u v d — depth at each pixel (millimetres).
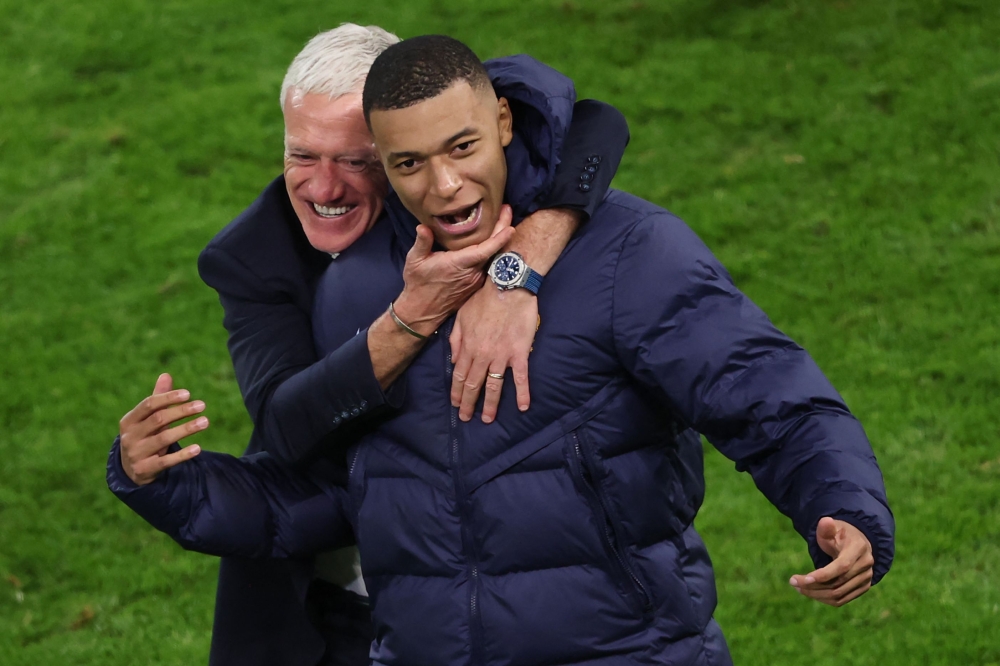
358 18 44469
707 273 9758
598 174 10094
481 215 9641
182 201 36031
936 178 31234
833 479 8945
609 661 9836
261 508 11312
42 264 33750
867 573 8586
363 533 10406
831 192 31500
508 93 9930
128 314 31375
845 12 38969
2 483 25641
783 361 9516
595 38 40656
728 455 9672
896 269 28297
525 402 9719
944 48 36156
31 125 40438
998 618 18422
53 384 28812
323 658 12266
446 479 9938
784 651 18328
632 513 9883
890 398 24234
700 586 10305
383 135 9336
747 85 36625
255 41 44281
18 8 47594
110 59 44031
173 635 20828
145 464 10469
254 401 11047
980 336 25656
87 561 23156
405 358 9977
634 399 9938
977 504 21234
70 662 20406
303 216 11211
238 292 11469
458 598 9875
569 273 9906
